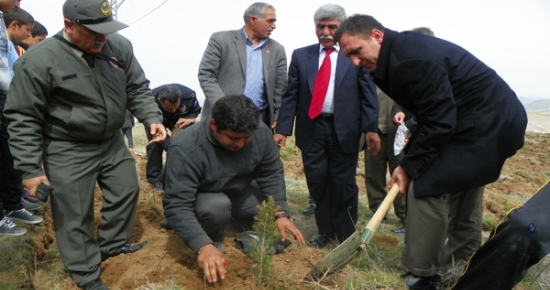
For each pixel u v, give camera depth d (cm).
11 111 313
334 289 342
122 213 371
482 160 306
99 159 354
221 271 315
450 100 298
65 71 319
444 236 332
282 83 483
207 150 349
